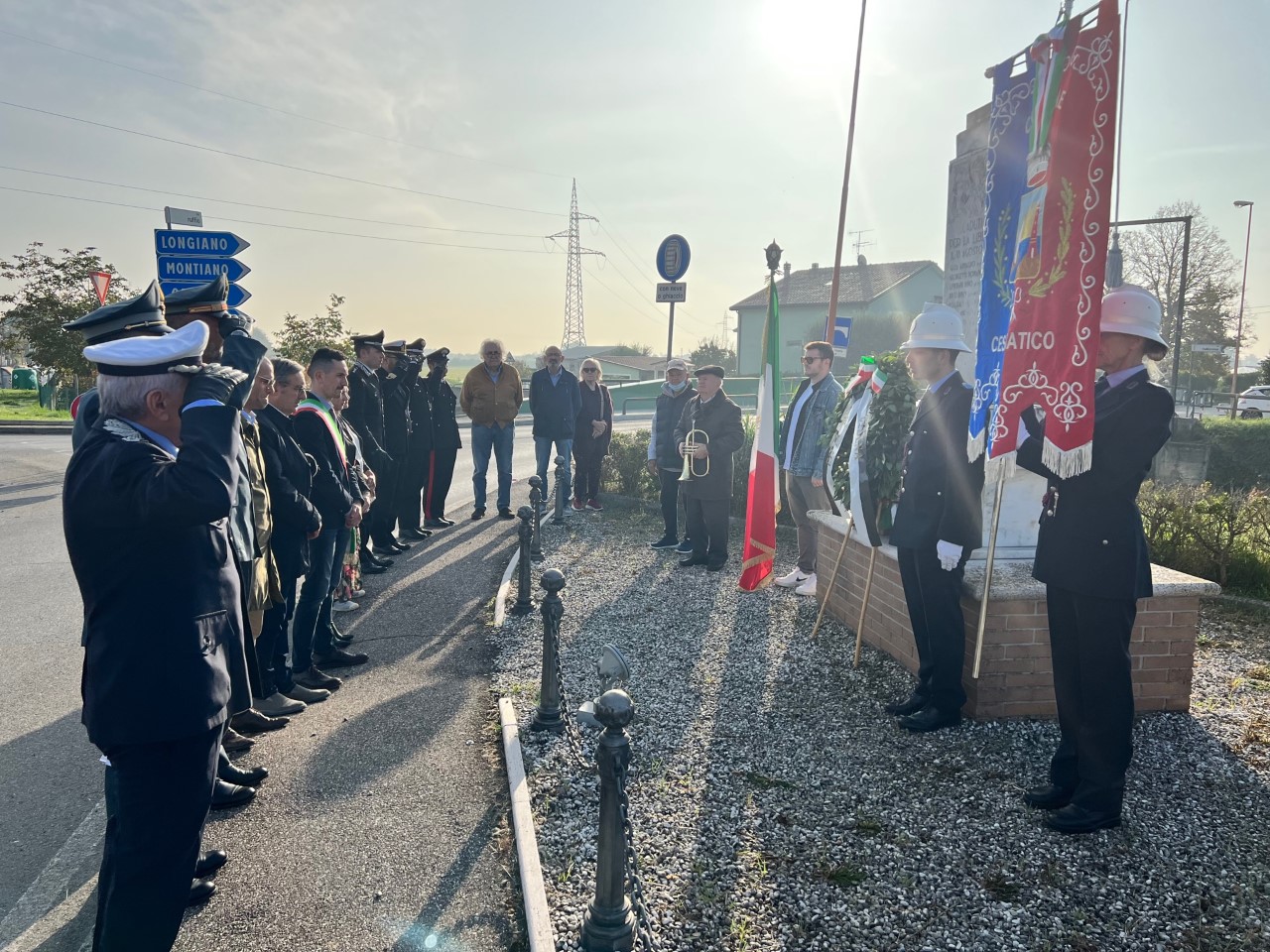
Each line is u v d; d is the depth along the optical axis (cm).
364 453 777
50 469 1455
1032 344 360
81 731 443
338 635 571
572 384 1063
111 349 231
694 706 475
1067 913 290
